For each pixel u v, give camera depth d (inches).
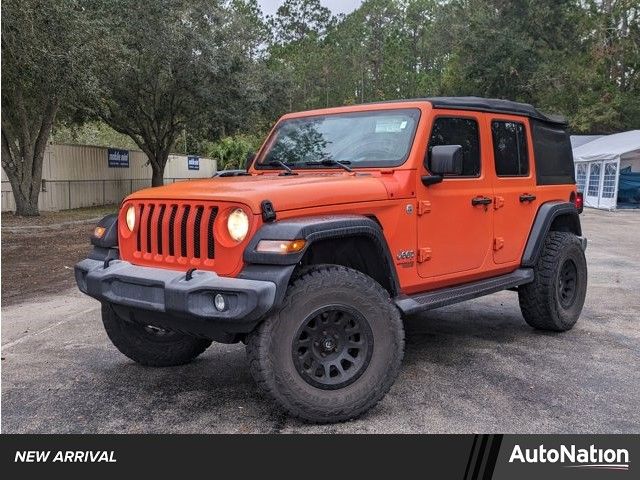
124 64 775.1
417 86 3090.6
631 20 1807.3
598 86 1711.4
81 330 240.1
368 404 150.5
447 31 2925.7
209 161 1701.5
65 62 568.4
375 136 186.1
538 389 172.4
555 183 241.1
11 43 503.5
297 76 2940.5
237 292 133.5
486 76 1836.9
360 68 3272.6
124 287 152.9
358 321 148.9
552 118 247.1
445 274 185.6
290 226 137.7
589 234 613.9
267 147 211.9
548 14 1942.7
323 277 144.7
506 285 204.2
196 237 147.1
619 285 330.6
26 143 823.7
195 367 194.4
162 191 160.4
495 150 207.8
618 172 986.7
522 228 217.9
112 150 1197.7
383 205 164.1
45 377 183.9
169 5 882.1
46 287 346.6
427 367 191.8
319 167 189.5
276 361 139.6
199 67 1018.1
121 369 191.9
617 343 219.0
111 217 174.7
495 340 223.6
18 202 839.7
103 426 150.2
